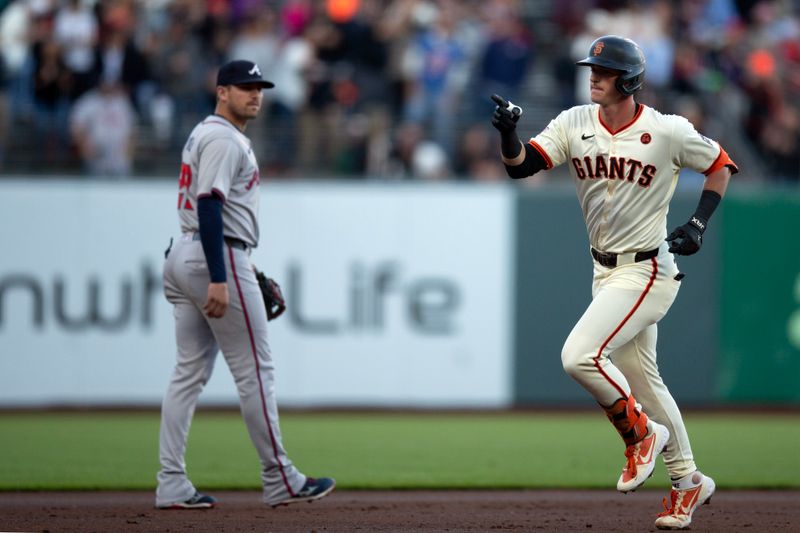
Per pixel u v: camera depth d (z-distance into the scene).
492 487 27.28
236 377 21.25
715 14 56.28
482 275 46.84
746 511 23.14
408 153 50.66
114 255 45.78
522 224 46.94
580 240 47.06
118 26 50.72
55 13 50.41
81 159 49.69
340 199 46.47
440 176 51.22
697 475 19.97
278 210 46.19
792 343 47.50
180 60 51.69
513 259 46.94
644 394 20.06
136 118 50.34
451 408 47.03
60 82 49.78
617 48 18.80
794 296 47.50
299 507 23.14
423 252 46.72
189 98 51.19
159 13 52.22
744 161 52.59
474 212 46.84
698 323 47.09
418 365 46.62
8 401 45.34
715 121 52.91
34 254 45.50
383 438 38.09
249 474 29.03
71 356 45.62
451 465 31.56
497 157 51.34
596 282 20.08
